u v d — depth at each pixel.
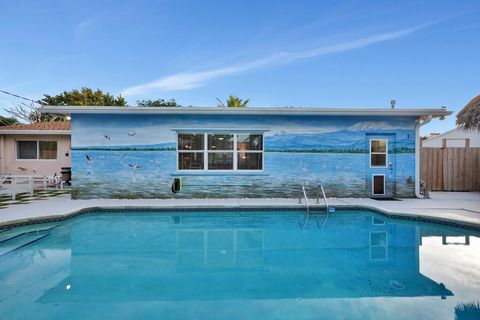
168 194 9.07
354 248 5.12
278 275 3.99
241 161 9.27
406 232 6.00
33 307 3.10
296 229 6.28
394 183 9.38
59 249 5.04
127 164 9.01
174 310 3.06
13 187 8.45
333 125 9.27
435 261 4.42
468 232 5.80
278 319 2.87
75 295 3.39
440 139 17.58
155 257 4.68
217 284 3.70
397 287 3.59
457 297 3.30
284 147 9.20
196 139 9.23
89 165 8.94
